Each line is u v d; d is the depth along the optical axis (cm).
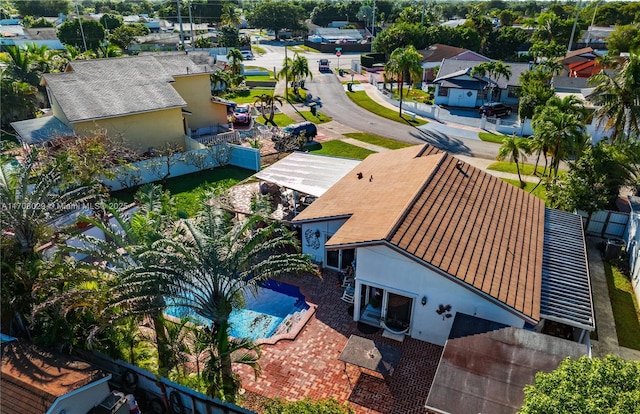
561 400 932
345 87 7125
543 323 1831
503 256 1881
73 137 3247
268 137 4497
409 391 1598
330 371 1695
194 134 4572
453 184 2306
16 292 1587
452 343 1485
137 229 1694
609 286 2233
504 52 9431
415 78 5378
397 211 1941
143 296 1355
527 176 3556
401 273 1753
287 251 2466
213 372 1386
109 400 1264
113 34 9062
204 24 13475
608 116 3344
